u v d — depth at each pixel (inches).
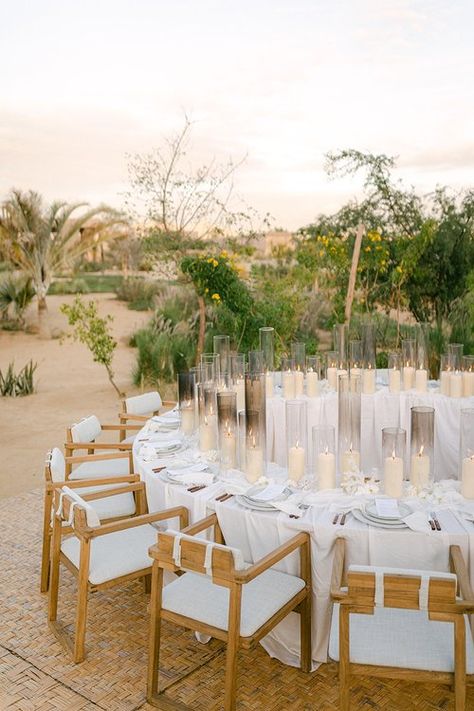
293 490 131.3
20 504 221.9
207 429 154.2
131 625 144.2
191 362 391.5
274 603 112.2
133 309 557.9
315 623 122.1
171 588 118.8
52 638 140.3
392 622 105.5
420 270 335.3
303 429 136.5
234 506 125.9
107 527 126.5
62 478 154.3
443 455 186.4
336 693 119.4
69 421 343.9
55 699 120.0
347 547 115.5
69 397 391.2
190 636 139.1
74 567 133.3
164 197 424.2
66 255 526.0
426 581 91.7
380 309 351.9
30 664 131.0
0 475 260.2
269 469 145.3
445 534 110.9
